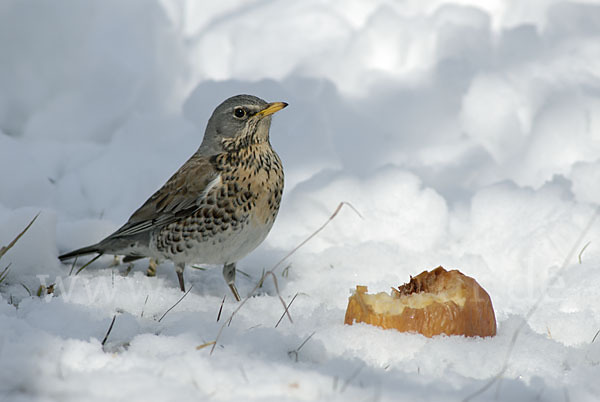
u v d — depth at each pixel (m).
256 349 7.04
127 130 13.78
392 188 11.70
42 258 9.74
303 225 11.73
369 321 7.55
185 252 9.41
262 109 9.12
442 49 14.97
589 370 6.98
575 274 10.10
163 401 5.64
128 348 6.96
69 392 5.82
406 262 10.52
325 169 12.34
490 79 14.07
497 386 6.30
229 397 5.75
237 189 9.13
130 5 16.05
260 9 16.30
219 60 15.80
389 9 15.55
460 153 13.32
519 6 15.77
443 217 11.55
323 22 15.76
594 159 13.15
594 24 15.52
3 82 15.85
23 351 6.36
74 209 12.41
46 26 16.34
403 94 14.40
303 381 5.98
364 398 5.82
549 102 13.80
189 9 16.38
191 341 7.03
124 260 10.20
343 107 14.26
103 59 15.68
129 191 12.59
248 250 9.46
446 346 7.18
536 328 8.45
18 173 12.39
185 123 14.07
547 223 11.15
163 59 15.81
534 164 13.38
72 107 15.45
